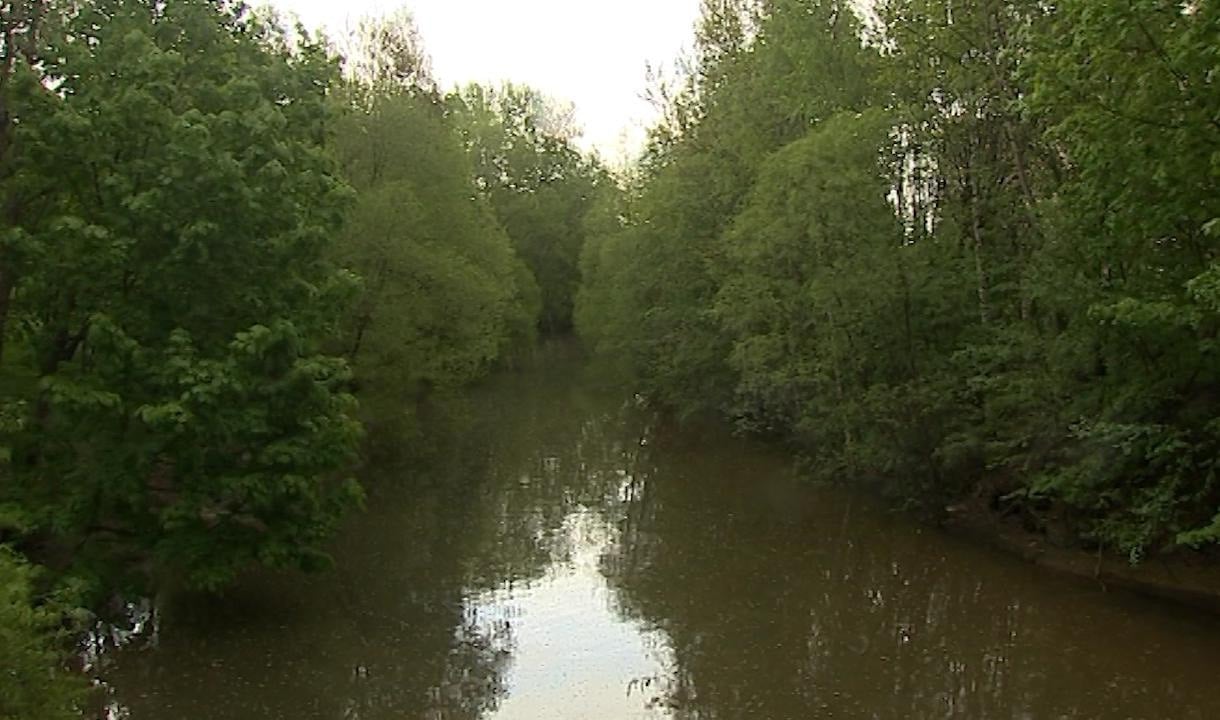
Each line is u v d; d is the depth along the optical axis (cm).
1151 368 1992
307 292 1962
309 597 2153
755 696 1673
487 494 3178
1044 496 2264
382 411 3319
